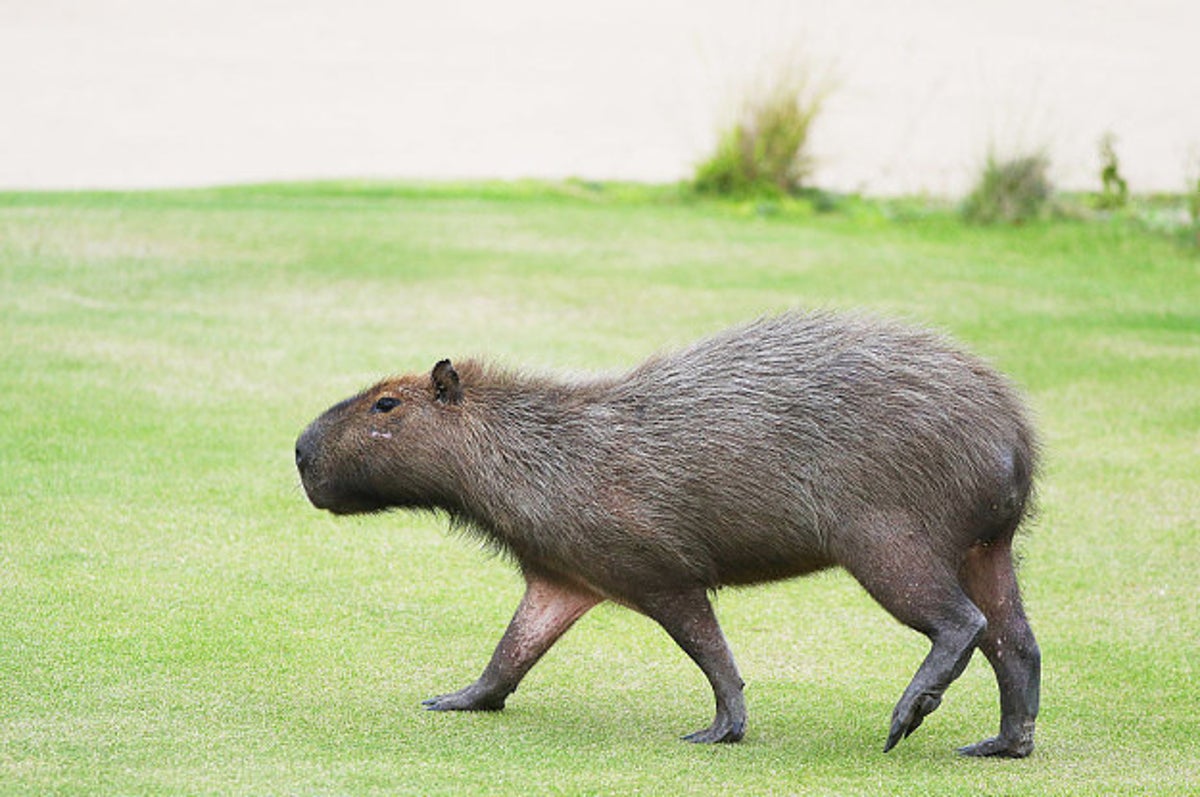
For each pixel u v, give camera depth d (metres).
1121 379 46.19
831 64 78.06
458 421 23.30
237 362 42.81
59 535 30.64
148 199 63.69
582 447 22.75
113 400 39.03
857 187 74.88
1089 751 22.98
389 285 52.03
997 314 52.84
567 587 23.91
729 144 73.81
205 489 33.78
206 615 27.27
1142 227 68.75
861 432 21.83
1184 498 36.41
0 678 23.86
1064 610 29.84
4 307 46.53
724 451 22.16
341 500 24.03
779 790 20.55
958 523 21.81
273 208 62.91
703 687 25.55
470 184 71.38
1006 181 70.56
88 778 19.83
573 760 21.59
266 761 20.86
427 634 27.28
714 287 53.97
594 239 60.78
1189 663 27.11
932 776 21.41
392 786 19.98
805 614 29.38
